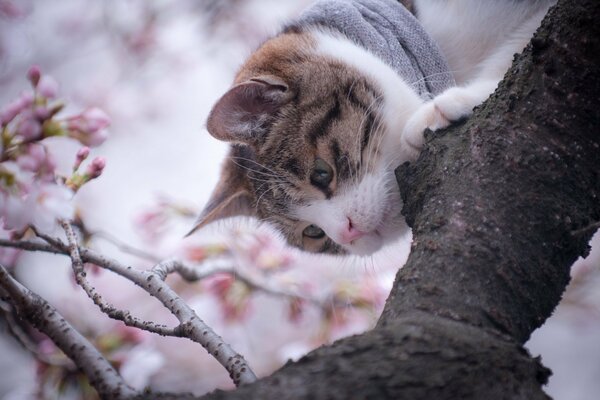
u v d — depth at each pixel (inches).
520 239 33.9
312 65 41.2
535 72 34.9
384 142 40.5
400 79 40.9
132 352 42.6
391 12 41.9
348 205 40.6
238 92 40.4
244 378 34.0
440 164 35.3
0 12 43.0
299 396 29.9
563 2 34.9
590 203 34.5
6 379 44.0
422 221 34.6
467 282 33.4
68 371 41.4
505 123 34.9
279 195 42.0
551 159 34.4
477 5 41.7
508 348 32.1
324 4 43.3
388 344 31.8
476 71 41.9
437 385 30.5
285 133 41.2
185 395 31.9
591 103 34.5
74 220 40.1
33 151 37.6
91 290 35.8
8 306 41.3
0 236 39.1
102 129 38.6
